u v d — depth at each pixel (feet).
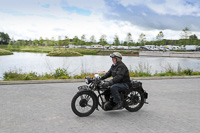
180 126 14.40
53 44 540.93
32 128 13.26
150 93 25.85
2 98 21.08
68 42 426.10
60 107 18.37
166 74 46.98
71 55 215.92
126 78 16.43
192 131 13.51
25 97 21.76
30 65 97.09
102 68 85.46
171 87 30.40
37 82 31.09
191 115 17.10
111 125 14.21
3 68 81.10
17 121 14.53
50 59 150.61
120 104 16.11
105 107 15.79
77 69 79.30
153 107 19.42
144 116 16.53
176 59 175.73
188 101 22.09
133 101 17.19
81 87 15.99
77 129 13.26
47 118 15.35
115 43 389.19
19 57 173.06
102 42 400.47
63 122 14.56
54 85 29.48
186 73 49.03
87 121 14.92
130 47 340.18
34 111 17.02
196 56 199.11
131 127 13.93
